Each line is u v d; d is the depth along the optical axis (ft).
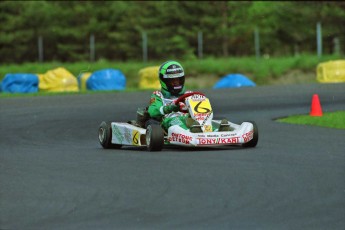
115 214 49.73
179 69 86.43
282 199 52.80
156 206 51.67
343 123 110.01
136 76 291.38
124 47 366.43
